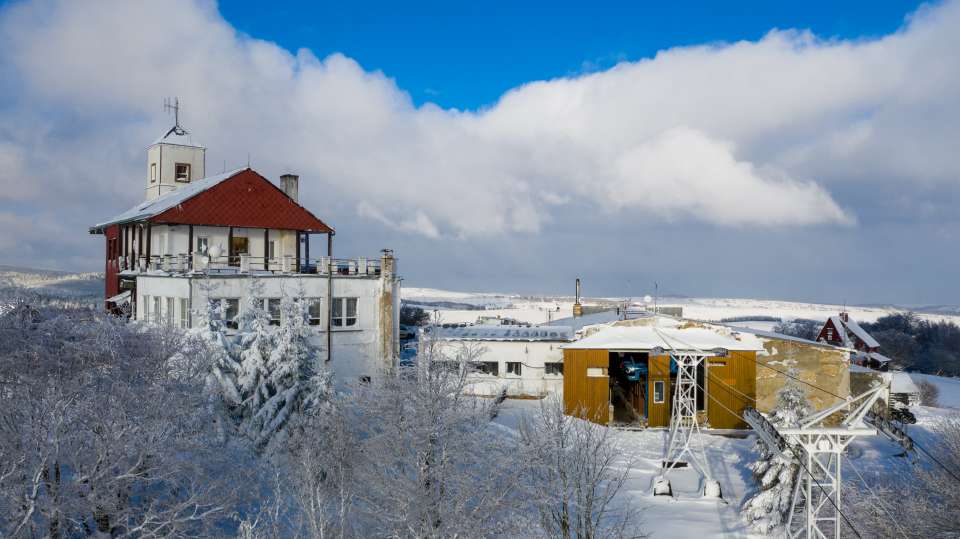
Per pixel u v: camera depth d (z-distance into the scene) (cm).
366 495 1953
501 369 4250
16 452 1709
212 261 3866
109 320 2503
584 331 4181
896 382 5759
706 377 3966
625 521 2228
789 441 2098
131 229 4675
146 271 4056
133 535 1866
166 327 2714
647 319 4169
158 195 5238
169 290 3759
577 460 2211
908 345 11725
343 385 3200
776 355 4025
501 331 4475
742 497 2778
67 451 1734
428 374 1994
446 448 1886
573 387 3997
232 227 4297
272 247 4516
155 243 4400
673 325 4147
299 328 2838
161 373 2409
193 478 2014
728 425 3928
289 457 2322
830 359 4019
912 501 2241
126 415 1970
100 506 1761
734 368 3969
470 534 1756
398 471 1892
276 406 2627
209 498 1925
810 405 2833
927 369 11294
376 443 1961
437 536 1752
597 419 3675
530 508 2078
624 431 3859
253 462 2422
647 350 3938
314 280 3941
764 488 2553
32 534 1672
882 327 13912
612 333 4128
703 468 3106
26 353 2114
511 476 1911
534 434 2286
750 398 3928
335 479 2086
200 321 2888
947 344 12675
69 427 1864
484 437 2045
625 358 4675
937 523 2166
